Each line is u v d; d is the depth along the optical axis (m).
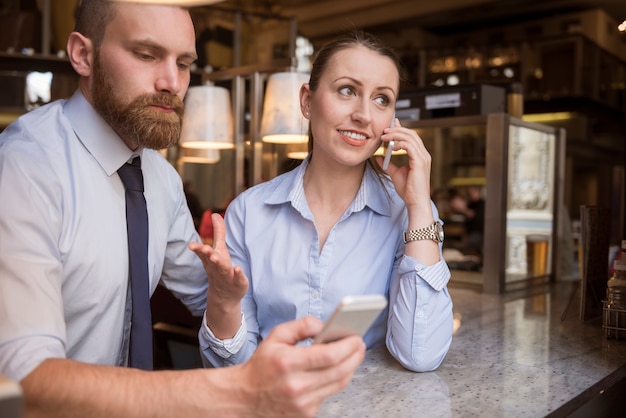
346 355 0.76
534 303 2.07
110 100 1.13
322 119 1.30
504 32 8.41
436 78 7.54
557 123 7.30
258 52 4.62
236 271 1.13
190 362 2.53
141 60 1.13
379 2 7.86
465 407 1.05
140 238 1.24
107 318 1.22
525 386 1.17
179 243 1.45
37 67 4.13
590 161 7.46
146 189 1.33
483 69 7.30
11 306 0.93
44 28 4.10
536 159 2.46
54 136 1.19
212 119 2.78
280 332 0.81
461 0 7.53
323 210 1.39
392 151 1.35
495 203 2.27
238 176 2.98
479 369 1.28
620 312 1.52
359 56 1.27
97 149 1.20
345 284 1.34
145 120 1.14
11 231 1.00
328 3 8.00
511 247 2.33
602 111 7.47
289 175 1.46
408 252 1.29
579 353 1.40
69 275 1.15
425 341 1.24
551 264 2.58
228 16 4.43
